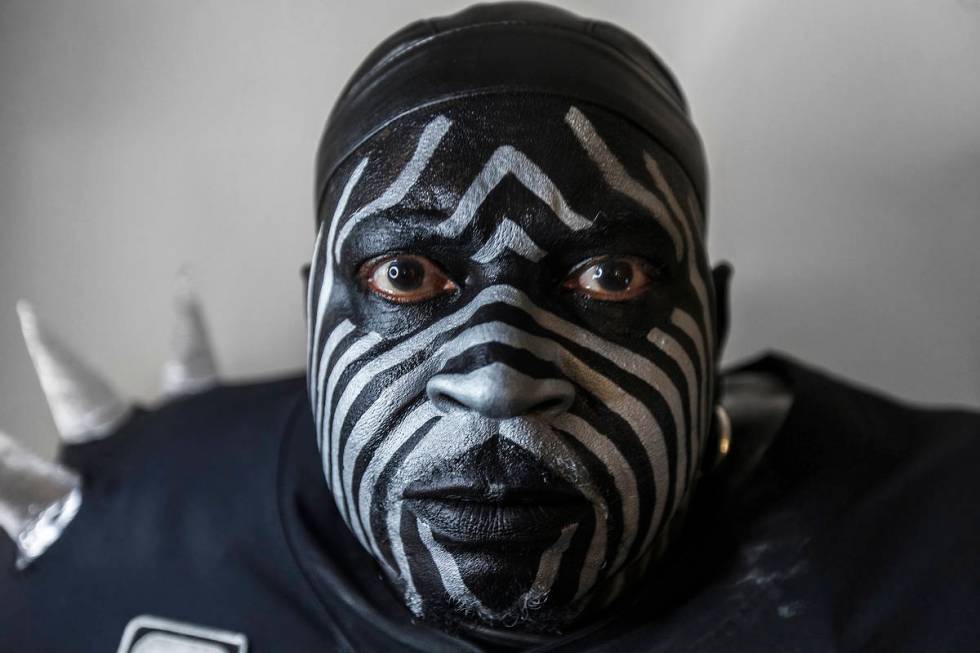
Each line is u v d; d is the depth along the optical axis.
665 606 0.62
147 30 0.96
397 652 0.63
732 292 0.94
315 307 0.61
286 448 0.75
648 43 0.91
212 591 0.70
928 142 0.88
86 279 0.99
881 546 0.63
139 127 0.97
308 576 0.68
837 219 0.91
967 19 0.85
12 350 0.98
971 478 0.67
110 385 0.85
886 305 0.92
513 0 0.76
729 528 0.65
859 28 0.88
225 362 1.01
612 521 0.54
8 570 0.75
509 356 0.50
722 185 0.93
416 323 0.54
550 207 0.53
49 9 0.95
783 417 0.72
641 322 0.55
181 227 0.99
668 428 0.55
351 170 0.58
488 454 0.51
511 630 0.59
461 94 0.56
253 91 0.96
